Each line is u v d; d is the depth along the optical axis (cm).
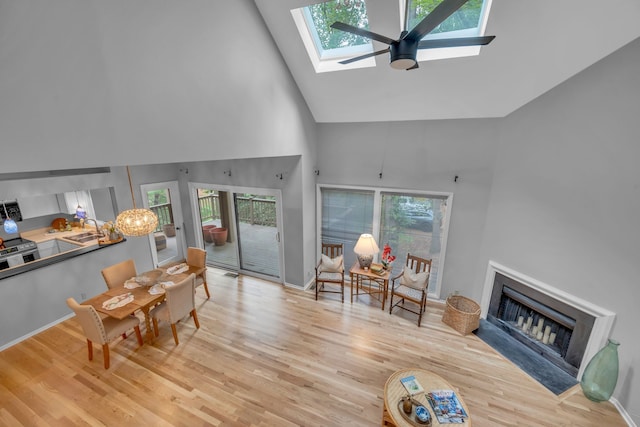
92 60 179
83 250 430
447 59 306
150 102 217
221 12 270
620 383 276
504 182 373
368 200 487
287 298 483
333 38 339
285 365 335
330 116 450
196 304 463
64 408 275
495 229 391
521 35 264
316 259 549
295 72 385
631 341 263
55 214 532
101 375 315
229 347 364
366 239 446
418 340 381
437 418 229
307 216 489
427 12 280
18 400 283
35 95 156
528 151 339
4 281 348
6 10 142
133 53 202
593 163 278
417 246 476
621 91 253
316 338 383
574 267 303
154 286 376
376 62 333
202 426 260
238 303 467
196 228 601
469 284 439
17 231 455
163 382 308
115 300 340
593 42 251
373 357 350
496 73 311
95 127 185
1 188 341
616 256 268
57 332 385
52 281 393
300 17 314
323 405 284
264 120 346
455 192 418
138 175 511
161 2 217
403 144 434
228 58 283
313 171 489
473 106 363
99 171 452
